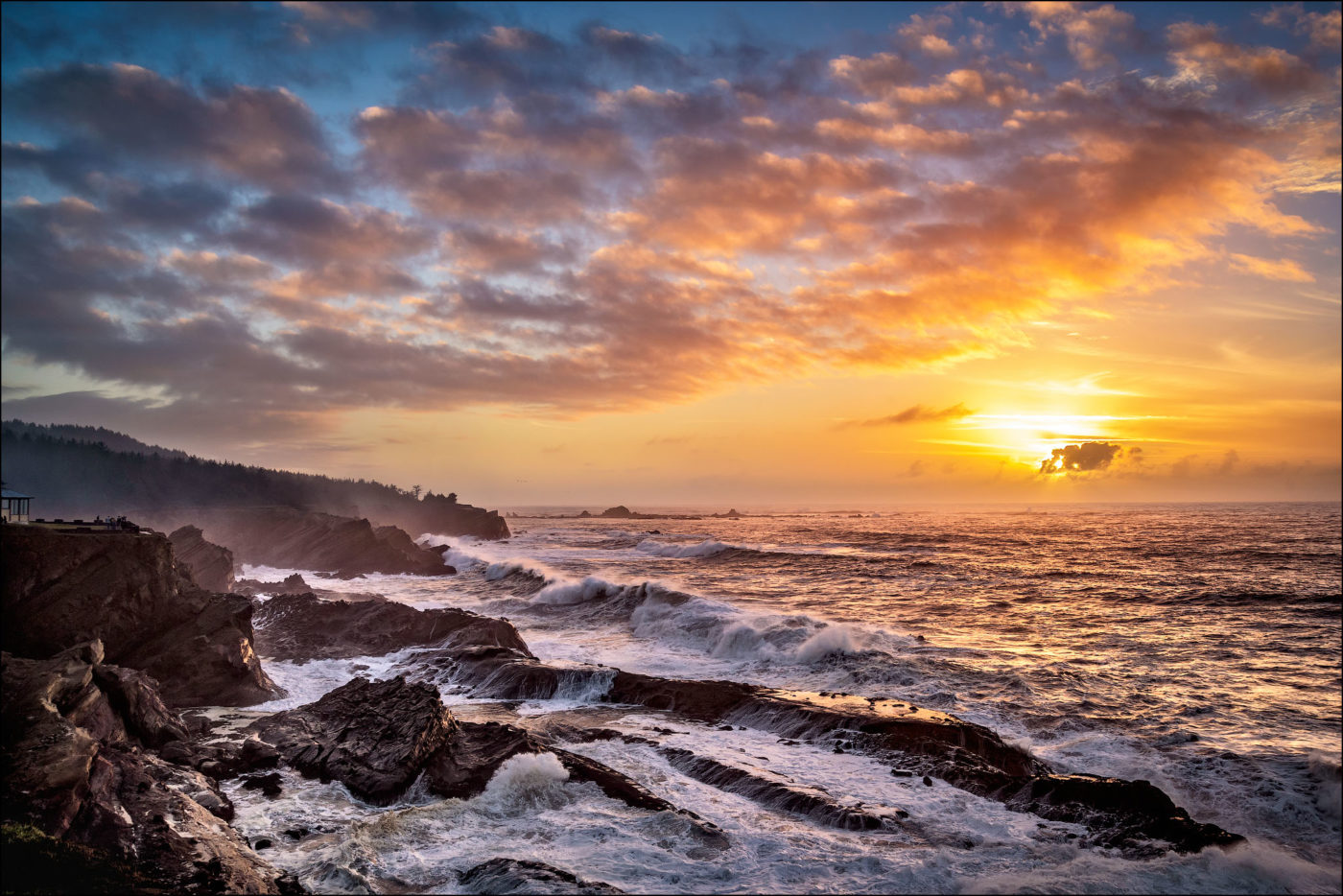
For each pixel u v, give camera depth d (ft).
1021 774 61.52
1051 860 44.45
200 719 68.39
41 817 40.14
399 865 42.98
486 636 105.60
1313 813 54.54
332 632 113.19
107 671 61.67
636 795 52.44
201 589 86.02
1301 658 99.25
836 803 51.21
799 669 96.58
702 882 41.06
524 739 59.62
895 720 65.87
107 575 77.87
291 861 43.60
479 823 48.85
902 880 41.32
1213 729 71.26
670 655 108.27
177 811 44.86
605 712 77.77
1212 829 47.62
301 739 62.59
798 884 40.78
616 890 38.83
